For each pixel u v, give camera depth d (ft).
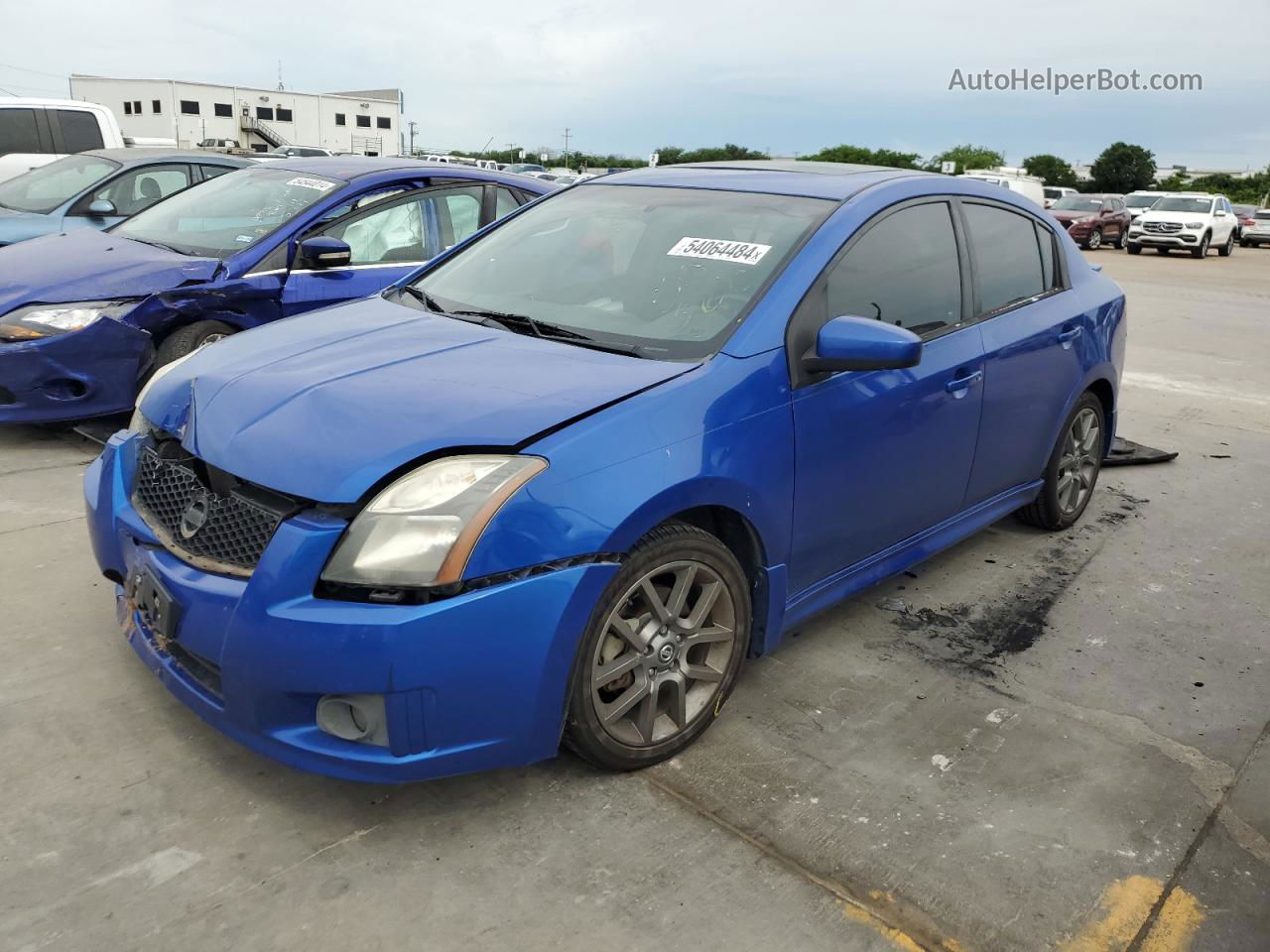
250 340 9.87
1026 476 13.37
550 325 9.64
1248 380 26.94
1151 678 10.62
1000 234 12.54
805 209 10.30
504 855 7.39
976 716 9.68
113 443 9.26
